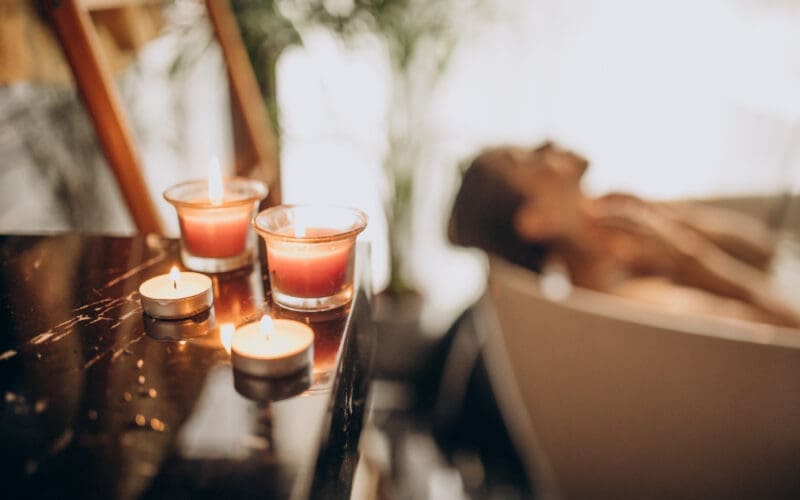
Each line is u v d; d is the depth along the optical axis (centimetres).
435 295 225
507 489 136
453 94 225
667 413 93
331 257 53
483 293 151
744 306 127
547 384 102
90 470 34
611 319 91
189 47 140
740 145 224
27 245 68
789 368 83
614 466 102
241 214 62
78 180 101
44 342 47
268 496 33
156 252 67
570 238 125
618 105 233
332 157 218
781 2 212
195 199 67
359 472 103
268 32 166
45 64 86
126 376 43
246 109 129
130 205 82
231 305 55
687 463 95
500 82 228
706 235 153
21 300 55
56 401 40
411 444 157
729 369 86
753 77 221
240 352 43
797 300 147
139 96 121
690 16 221
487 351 136
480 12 196
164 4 126
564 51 228
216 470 35
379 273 227
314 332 50
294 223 61
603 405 98
